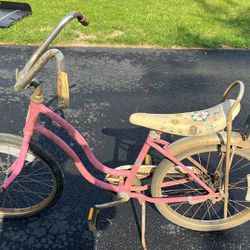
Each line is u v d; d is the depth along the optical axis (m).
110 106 4.36
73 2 7.36
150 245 2.86
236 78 5.14
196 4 7.82
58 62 2.06
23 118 4.07
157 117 2.42
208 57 5.65
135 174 2.69
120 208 3.12
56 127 3.94
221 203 3.22
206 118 2.39
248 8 7.79
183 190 2.92
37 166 3.39
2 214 2.97
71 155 2.59
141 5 7.50
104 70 5.09
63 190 3.11
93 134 3.92
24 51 5.41
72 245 2.84
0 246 2.80
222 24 6.87
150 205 3.17
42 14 6.69
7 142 2.59
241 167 3.37
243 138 2.46
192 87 4.87
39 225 2.96
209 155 3.50
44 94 4.45
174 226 3.01
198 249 2.86
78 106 4.31
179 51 5.77
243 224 3.05
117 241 2.88
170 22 6.74
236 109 2.32
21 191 3.24
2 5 6.60
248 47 6.01
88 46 5.69
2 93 4.44
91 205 3.14
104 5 7.32
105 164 3.56
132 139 3.90
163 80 4.98
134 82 4.89
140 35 6.11
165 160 2.62
